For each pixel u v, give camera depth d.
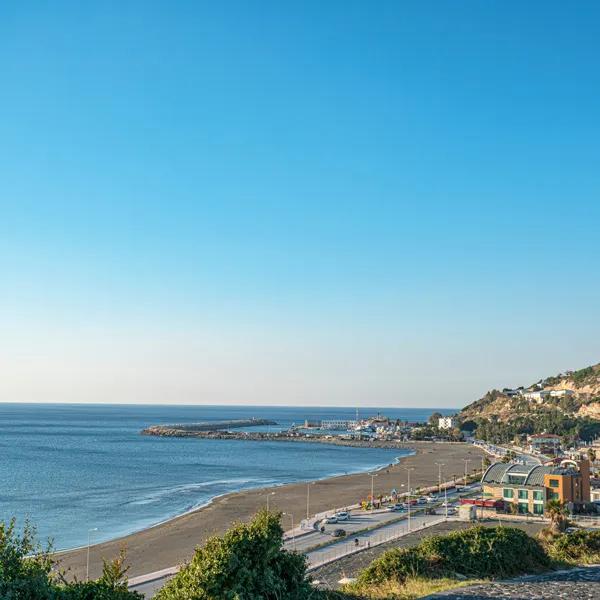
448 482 169.12
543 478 110.94
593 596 23.86
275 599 19.28
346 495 144.62
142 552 85.00
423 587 26.66
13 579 16.88
